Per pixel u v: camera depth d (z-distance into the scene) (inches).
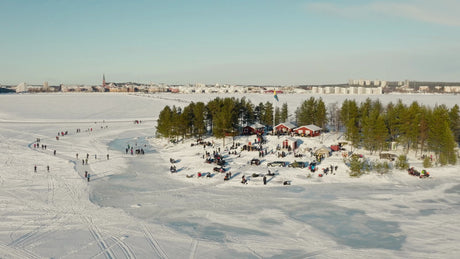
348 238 1448.1
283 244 1376.7
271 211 1802.4
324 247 1350.9
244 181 2359.7
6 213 1692.9
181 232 1493.6
